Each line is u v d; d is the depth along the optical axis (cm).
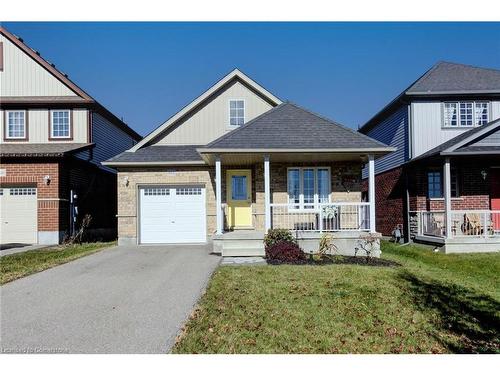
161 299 755
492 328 628
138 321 636
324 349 544
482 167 1633
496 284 915
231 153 1303
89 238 1988
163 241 1622
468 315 680
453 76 1825
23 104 1962
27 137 1969
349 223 1529
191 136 1738
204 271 1004
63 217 1722
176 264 1105
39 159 1680
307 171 1554
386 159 2009
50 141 1973
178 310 688
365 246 1276
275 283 862
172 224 1625
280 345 552
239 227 1589
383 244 1697
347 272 978
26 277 945
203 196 1633
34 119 1977
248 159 1473
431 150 1633
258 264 1097
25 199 1700
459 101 1719
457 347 559
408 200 1727
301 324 623
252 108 1733
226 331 593
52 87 1984
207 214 1620
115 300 751
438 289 837
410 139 1714
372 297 764
